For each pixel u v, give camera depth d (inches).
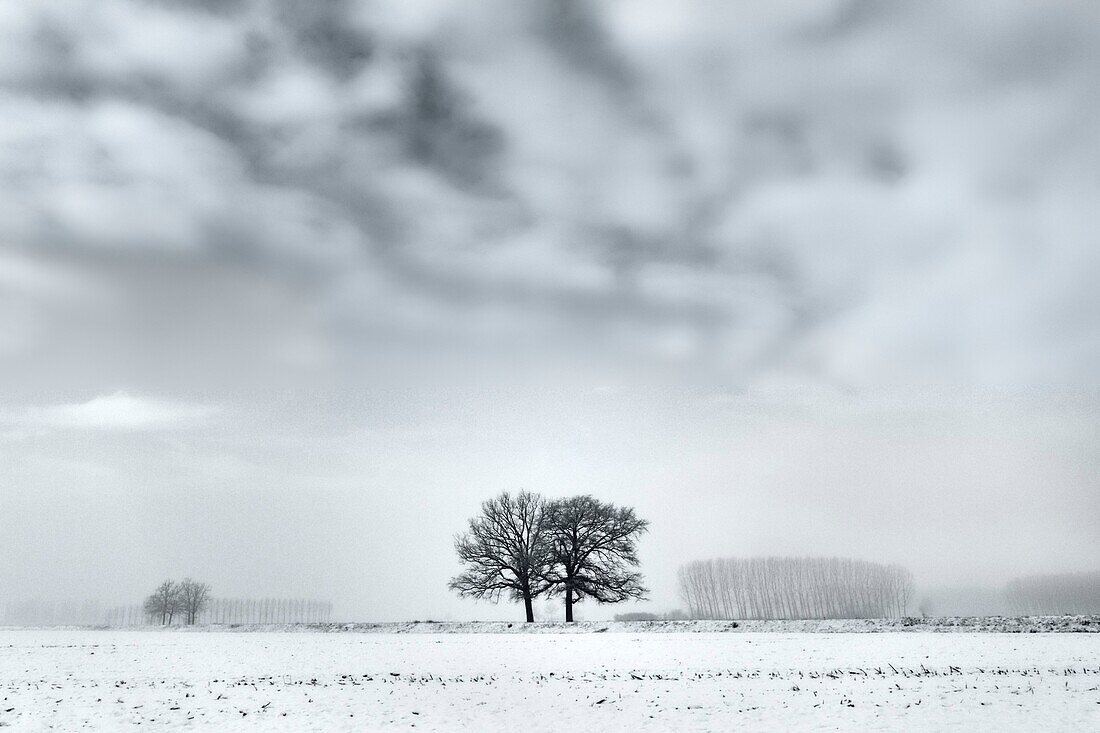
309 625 2389.3
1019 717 631.2
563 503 2501.2
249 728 656.4
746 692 801.6
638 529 2507.4
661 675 955.3
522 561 2439.7
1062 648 1200.2
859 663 1043.9
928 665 988.6
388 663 1190.3
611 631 1952.5
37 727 665.0
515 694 827.4
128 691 876.0
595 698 790.5
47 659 1311.5
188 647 1626.5
